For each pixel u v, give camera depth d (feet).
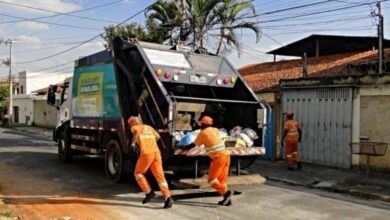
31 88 173.99
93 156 50.98
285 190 32.81
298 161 41.96
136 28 81.05
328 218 24.89
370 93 40.65
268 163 46.60
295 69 59.93
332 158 43.98
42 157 50.57
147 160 27.04
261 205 27.63
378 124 40.06
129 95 33.14
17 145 66.64
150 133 27.71
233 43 67.82
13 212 24.48
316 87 45.44
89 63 39.58
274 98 50.06
